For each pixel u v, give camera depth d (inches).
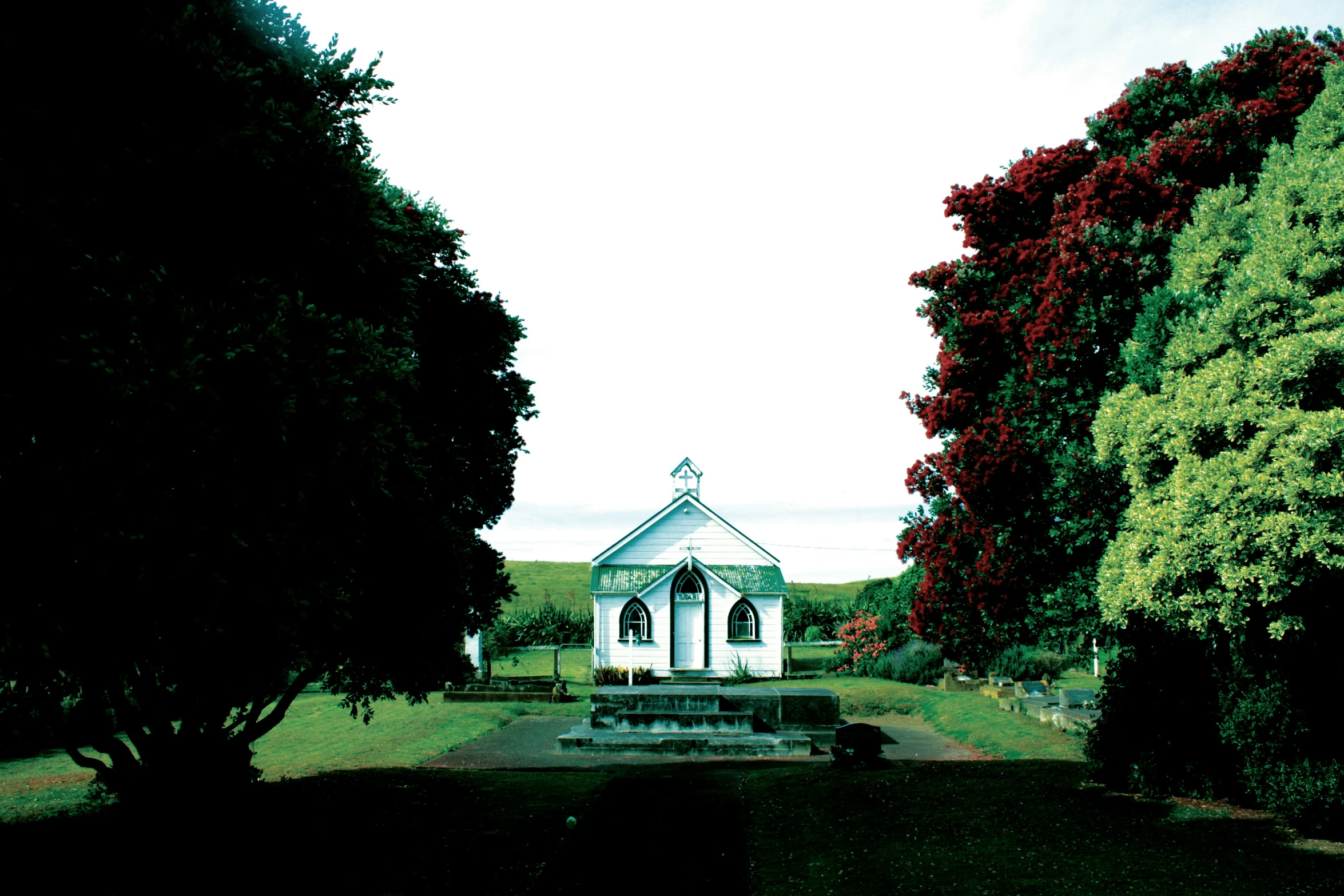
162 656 315.3
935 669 1268.5
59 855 430.6
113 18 291.1
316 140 358.3
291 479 314.3
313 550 340.8
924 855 404.5
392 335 417.7
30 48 276.7
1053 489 530.0
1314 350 354.3
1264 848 385.4
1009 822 453.1
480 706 1083.3
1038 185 622.8
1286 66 565.0
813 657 1758.1
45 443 262.7
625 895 377.4
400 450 413.7
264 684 349.1
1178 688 503.5
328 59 398.3
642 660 1445.6
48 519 263.6
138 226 306.5
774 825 494.9
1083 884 344.8
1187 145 546.6
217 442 288.2
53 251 268.4
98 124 291.6
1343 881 337.4
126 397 260.8
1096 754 544.4
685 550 1523.1
